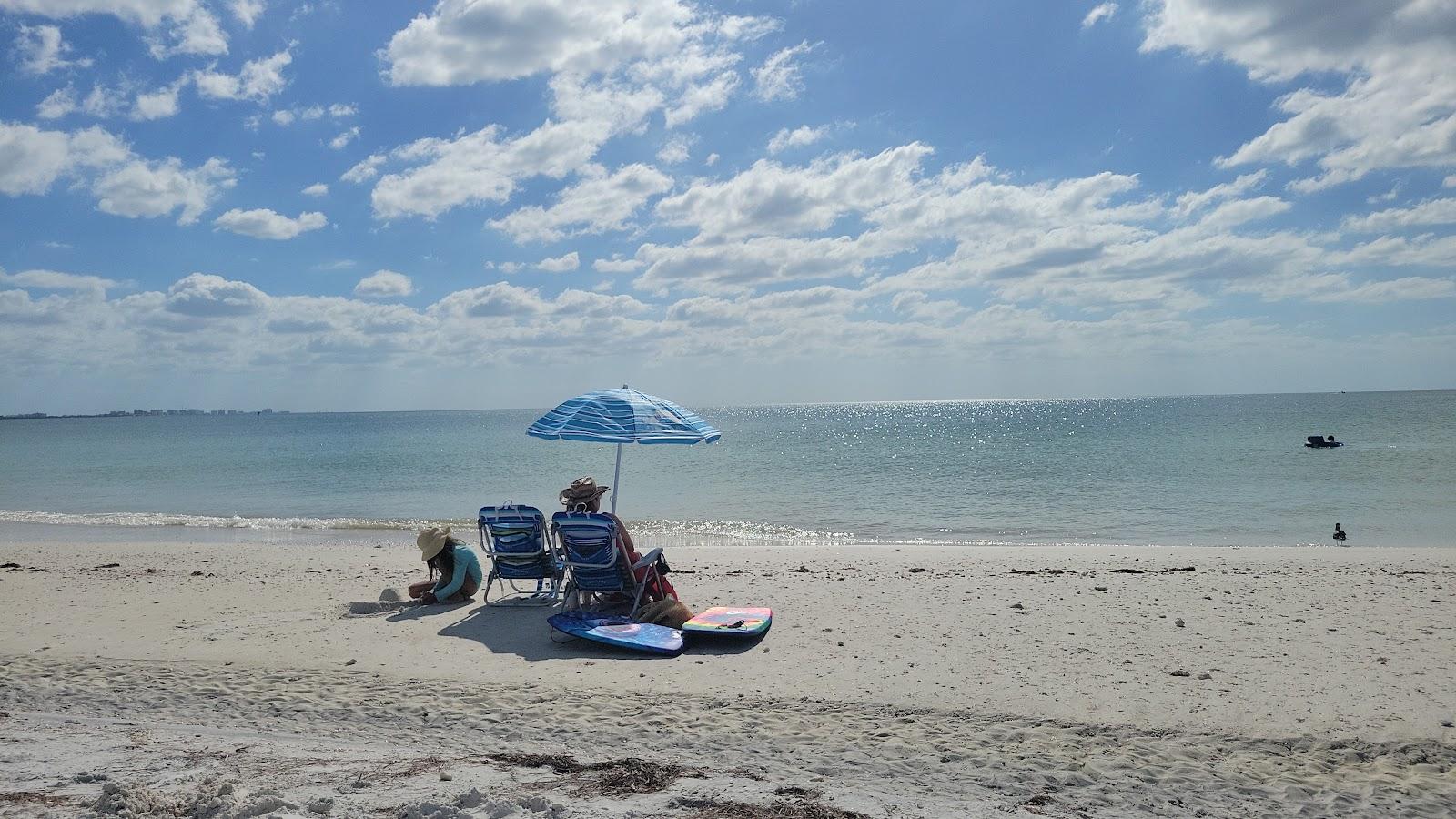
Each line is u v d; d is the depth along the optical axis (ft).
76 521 75.82
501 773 15.61
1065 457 141.18
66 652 26.43
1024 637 26.37
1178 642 25.39
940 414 561.02
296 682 23.13
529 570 31.60
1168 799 15.52
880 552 51.47
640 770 15.98
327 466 147.13
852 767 16.94
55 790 14.34
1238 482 96.37
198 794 13.79
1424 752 17.47
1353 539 61.46
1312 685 21.30
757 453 174.81
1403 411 306.76
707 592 34.22
